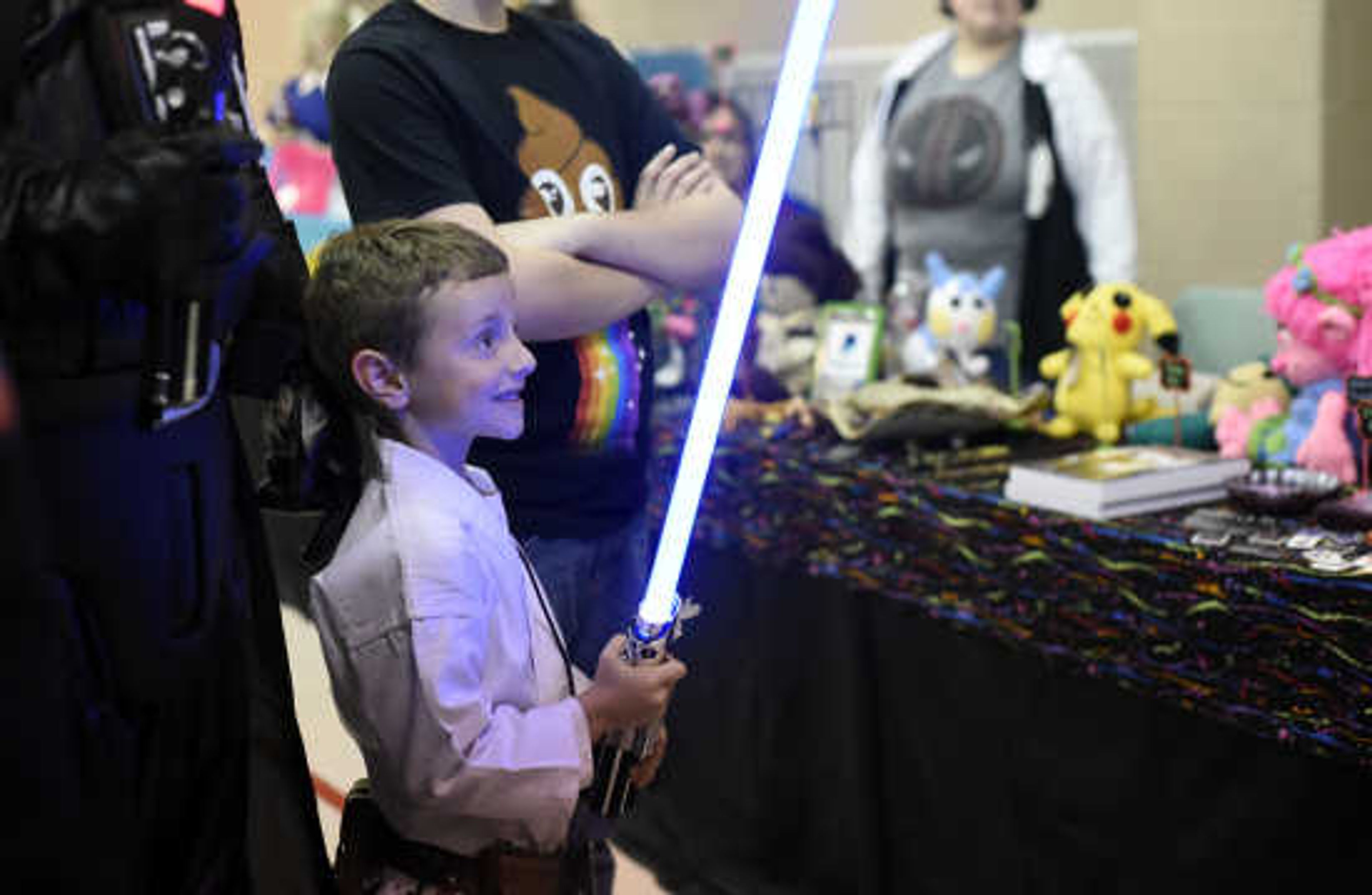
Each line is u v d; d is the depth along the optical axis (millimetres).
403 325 1225
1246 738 1986
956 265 3609
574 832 1303
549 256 1610
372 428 1304
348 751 3023
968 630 2334
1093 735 2191
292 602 3664
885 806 2570
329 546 1296
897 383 2658
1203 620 1981
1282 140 4680
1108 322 2561
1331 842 1902
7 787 884
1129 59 4934
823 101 5379
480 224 1579
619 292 1673
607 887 1620
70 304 977
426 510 1244
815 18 961
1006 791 2344
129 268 952
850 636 2551
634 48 5961
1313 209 4664
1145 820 2137
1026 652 2260
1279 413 2369
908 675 2486
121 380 1029
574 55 1777
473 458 1673
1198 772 2055
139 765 1100
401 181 1604
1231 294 3180
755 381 2941
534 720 1264
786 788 2715
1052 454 2518
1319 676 1858
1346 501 2023
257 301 1245
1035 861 2318
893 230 3848
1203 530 2041
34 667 878
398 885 1324
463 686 1217
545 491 1693
